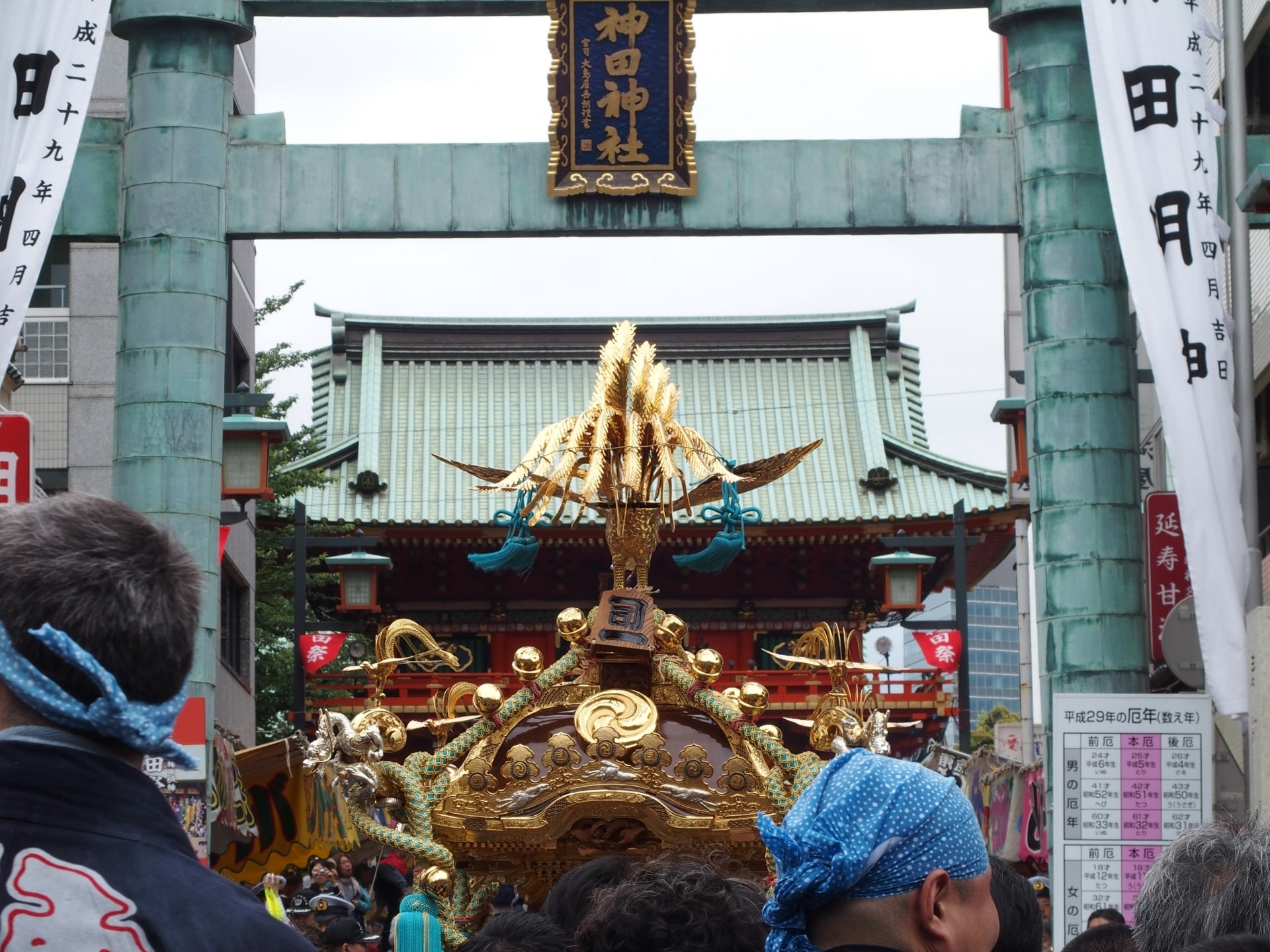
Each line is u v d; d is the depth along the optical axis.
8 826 2.88
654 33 15.39
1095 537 14.70
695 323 40.38
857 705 8.96
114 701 2.91
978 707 99.38
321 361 40.19
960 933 3.47
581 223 15.52
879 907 3.46
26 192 13.66
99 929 2.82
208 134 15.32
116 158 15.45
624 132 15.45
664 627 8.73
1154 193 14.01
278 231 15.41
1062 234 15.15
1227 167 14.41
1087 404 14.88
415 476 36.56
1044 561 14.83
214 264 15.20
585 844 8.30
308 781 19.95
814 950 3.53
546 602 36.56
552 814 8.09
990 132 15.73
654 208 15.55
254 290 32.06
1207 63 21.75
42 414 24.50
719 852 6.26
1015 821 19.94
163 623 3.01
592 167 15.50
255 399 16.16
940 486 35.84
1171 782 11.62
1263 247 20.08
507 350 40.41
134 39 15.45
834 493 35.84
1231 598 13.21
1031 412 15.21
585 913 4.88
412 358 40.22
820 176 15.59
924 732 32.00
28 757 2.92
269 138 15.59
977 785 23.12
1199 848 4.11
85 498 3.11
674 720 8.60
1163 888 4.09
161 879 2.89
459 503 35.69
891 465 36.69
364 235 15.50
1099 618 14.56
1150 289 13.84
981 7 15.82
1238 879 3.93
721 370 40.22
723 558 9.03
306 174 15.48
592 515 33.59
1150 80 14.19
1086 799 11.64
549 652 36.56
